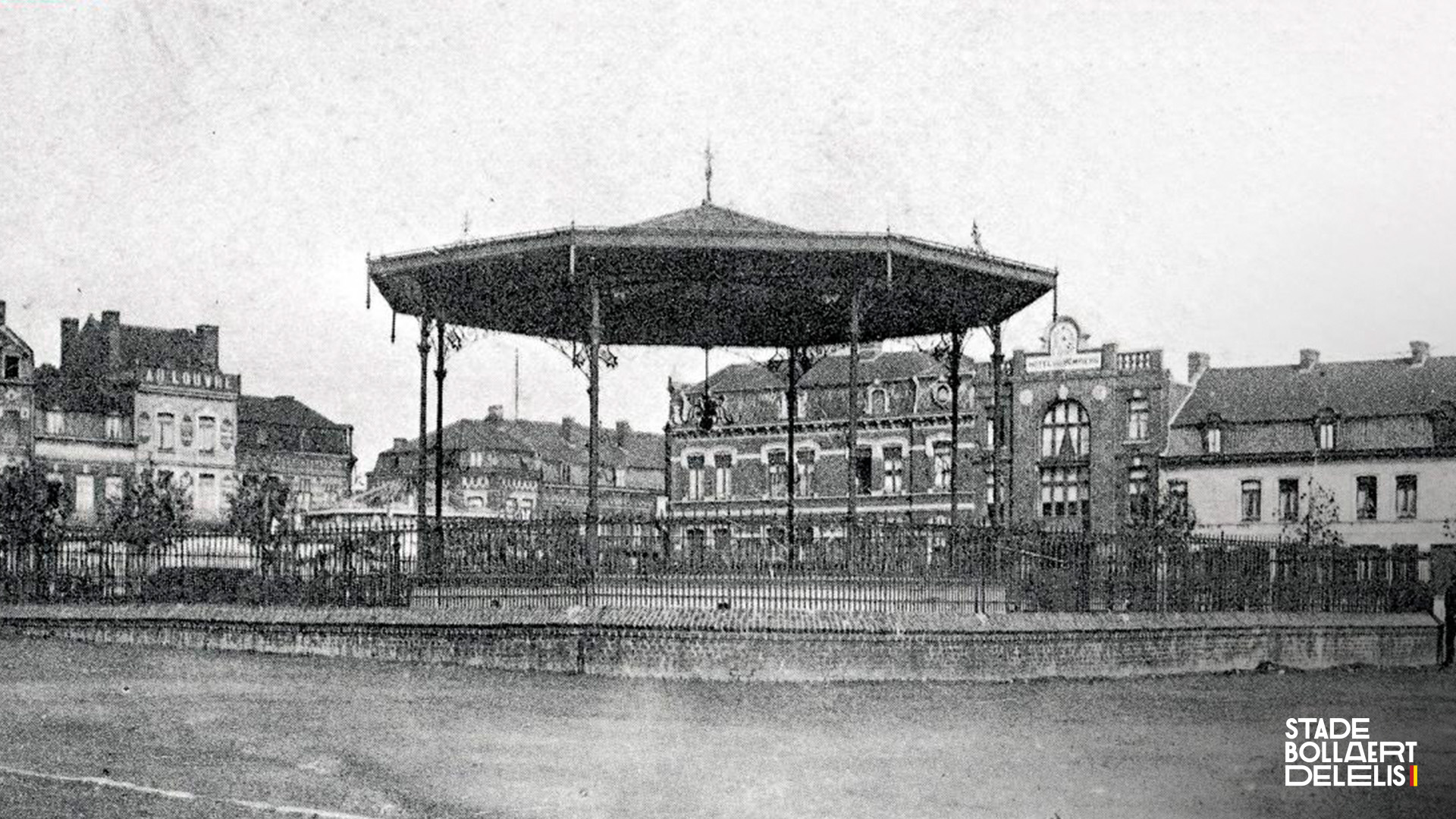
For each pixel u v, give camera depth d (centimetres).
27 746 1697
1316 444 5984
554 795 1508
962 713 2119
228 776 1555
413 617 2617
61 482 7150
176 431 7669
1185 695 2445
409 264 2955
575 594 2503
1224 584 2970
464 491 8700
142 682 2316
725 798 1516
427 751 1734
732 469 7012
